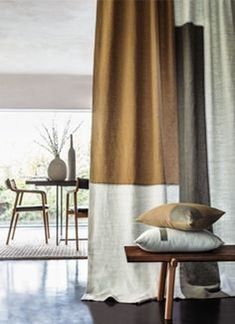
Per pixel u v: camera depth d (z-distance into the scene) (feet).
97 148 8.25
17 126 19.72
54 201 19.49
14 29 13.05
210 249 6.70
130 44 8.42
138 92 8.37
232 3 8.84
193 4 8.67
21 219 19.83
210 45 8.64
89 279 8.02
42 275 9.90
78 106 19.34
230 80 8.57
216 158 8.52
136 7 8.52
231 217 8.43
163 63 8.53
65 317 6.79
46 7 11.35
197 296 7.94
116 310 7.17
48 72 18.78
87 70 18.48
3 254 12.76
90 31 13.29
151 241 6.52
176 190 8.32
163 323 6.56
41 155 19.63
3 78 19.06
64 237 16.78
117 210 8.19
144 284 8.05
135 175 8.18
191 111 8.35
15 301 7.70
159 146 8.17
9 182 15.44
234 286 8.29
